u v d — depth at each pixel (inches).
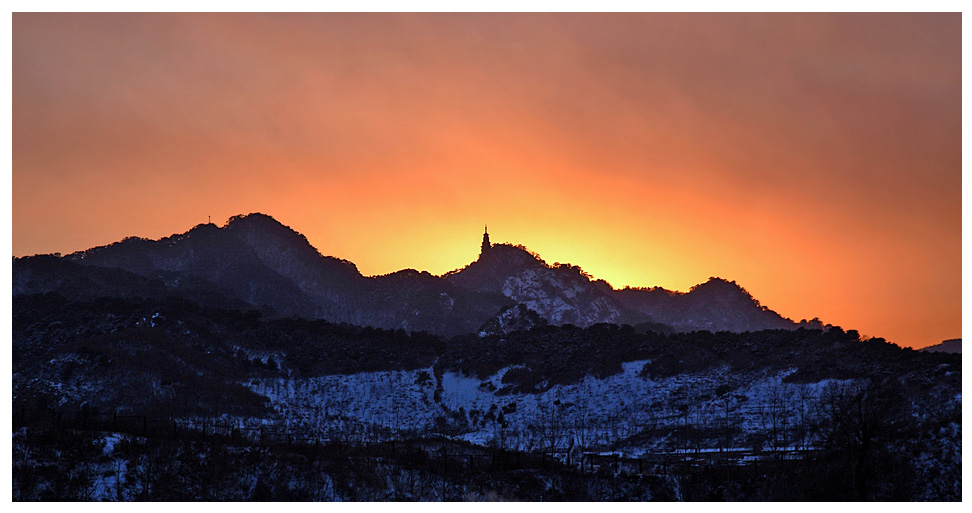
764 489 4753.9
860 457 4618.6
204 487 4493.1
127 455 4554.6
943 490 4520.2
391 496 4658.0
